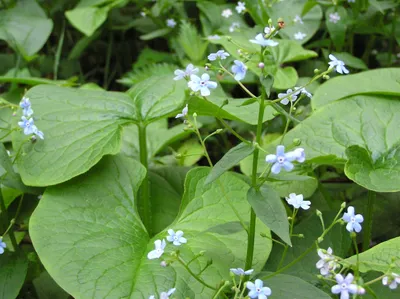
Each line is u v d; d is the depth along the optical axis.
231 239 0.26
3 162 0.26
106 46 0.56
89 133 0.29
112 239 0.25
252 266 0.24
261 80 0.20
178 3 0.51
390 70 0.35
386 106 0.31
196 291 0.23
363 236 0.31
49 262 0.23
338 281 0.19
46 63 0.52
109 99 0.32
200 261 0.24
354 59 0.43
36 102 0.32
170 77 0.34
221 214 0.27
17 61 0.49
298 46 0.41
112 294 0.22
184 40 0.45
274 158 0.19
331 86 0.35
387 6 0.44
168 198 0.33
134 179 0.28
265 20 0.43
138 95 0.33
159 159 0.39
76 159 0.28
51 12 0.56
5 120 0.36
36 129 0.27
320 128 0.31
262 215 0.20
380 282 0.25
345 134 0.30
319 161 0.29
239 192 0.28
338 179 0.36
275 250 0.28
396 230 0.33
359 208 0.33
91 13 0.50
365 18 0.45
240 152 0.21
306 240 0.29
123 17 0.57
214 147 0.44
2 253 0.27
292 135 0.31
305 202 0.22
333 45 0.47
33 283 0.28
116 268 0.23
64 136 0.29
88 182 0.28
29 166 0.28
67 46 0.57
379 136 0.30
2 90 0.50
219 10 0.49
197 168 0.29
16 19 0.50
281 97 0.22
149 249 0.25
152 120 0.32
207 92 0.21
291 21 0.45
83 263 0.23
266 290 0.19
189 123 0.23
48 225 0.25
